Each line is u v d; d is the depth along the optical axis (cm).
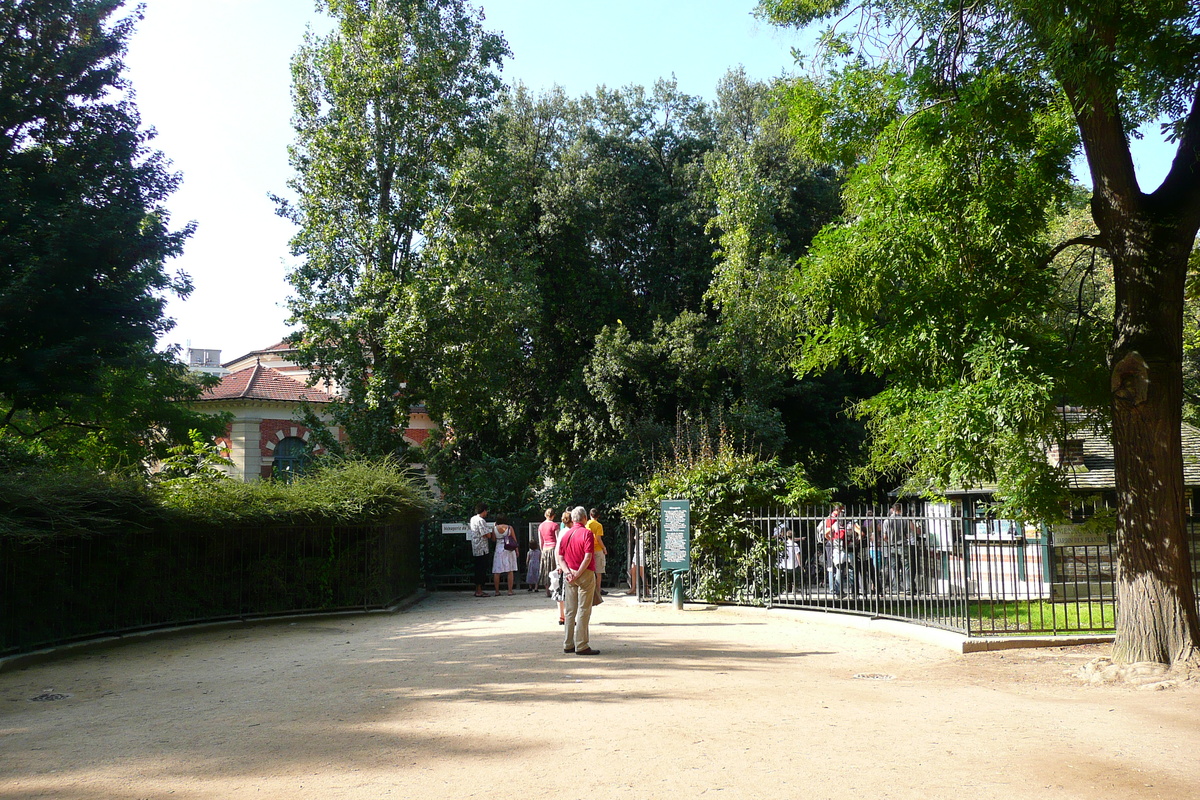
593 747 659
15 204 1930
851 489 3562
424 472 3030
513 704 818
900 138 1123
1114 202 1035
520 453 3017
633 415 3216
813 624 1475
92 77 2159
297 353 2927
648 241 3791
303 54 2945
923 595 1374
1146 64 931
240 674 1059
